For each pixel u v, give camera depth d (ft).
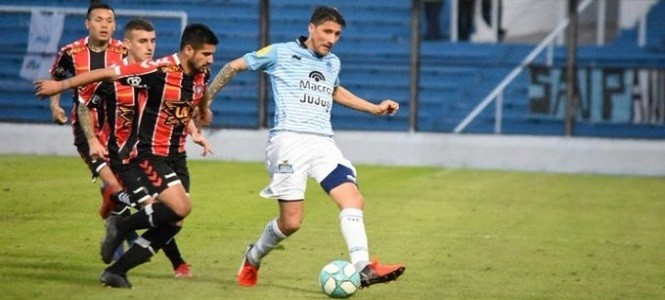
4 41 270.05
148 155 98.27
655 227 155.43
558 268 118.83
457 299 98.78
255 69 99.60
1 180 181.37
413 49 251.60
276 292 98.32
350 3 281.54
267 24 251.80
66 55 118.62
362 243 95.55
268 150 100.27
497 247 132.26
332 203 168.76
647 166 237.04
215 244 127.13
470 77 274.57
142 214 96.22
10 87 262.06
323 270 94.73
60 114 117.29
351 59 277.85
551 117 267.18
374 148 242.17
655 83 258.98
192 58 96.48
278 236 99.50
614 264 122.93
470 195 186.19
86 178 187.21
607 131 262.06
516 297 100.89
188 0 277.03
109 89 102.32
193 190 178.91
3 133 238.89
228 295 96.02
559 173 233.35
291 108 99.14
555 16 278.05
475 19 280.10
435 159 241.35
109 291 95.40
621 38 280.10
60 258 112.98
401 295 99.60
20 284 97.71
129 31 106.63
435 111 275.39
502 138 246.27
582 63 279.69
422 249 128.88
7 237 125.90
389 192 186.50
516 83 272.10
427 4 280.51
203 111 100.68
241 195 173.88
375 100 274.57
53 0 271.28
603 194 195.11
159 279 102.73
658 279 114.21
